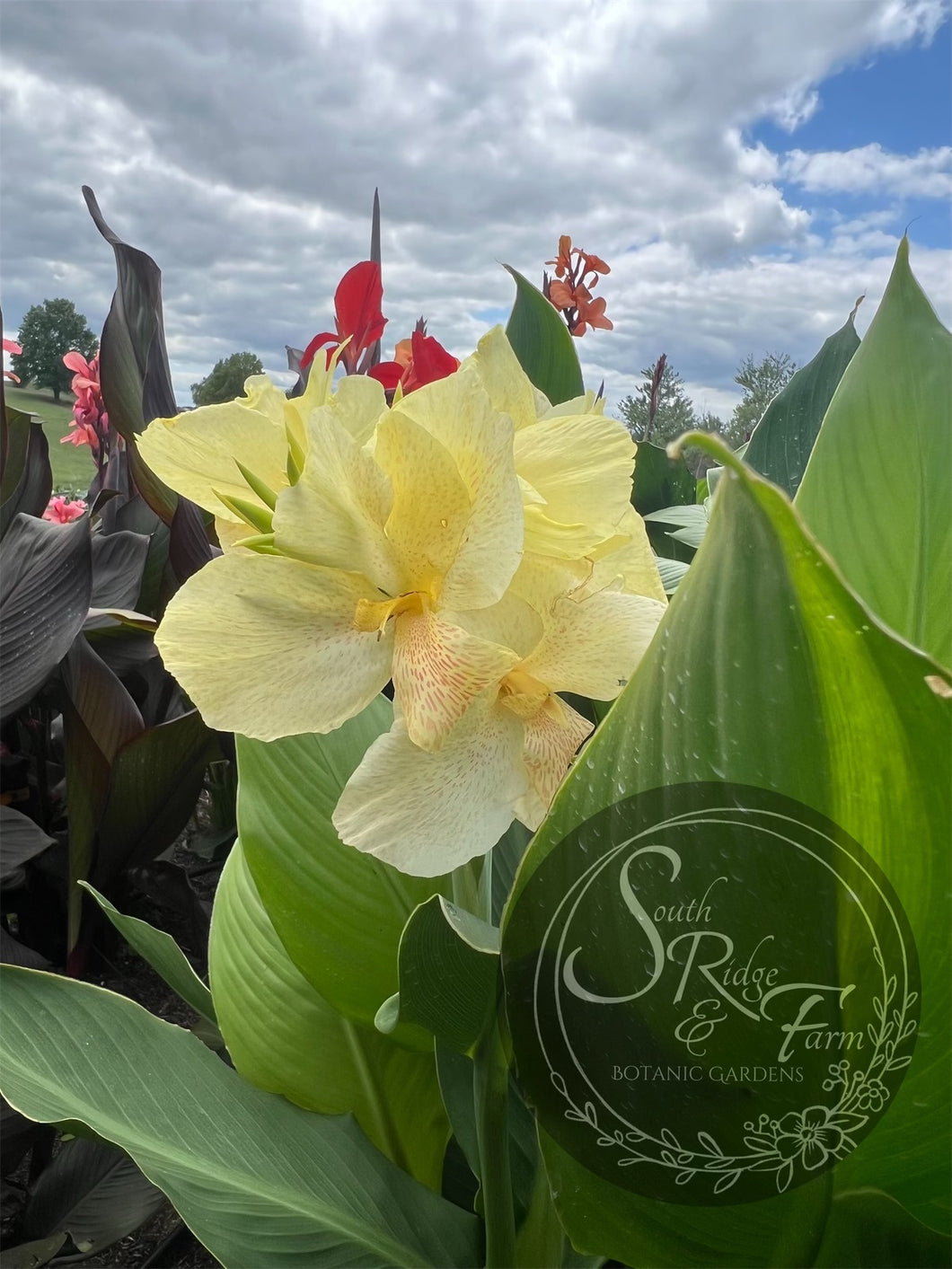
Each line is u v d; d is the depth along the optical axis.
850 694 0.20
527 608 0.27
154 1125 0.34
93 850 0.72
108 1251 0.56
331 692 0.27
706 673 0.21
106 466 1.38
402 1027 0.38
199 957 0.79
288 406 0.29
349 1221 0.34
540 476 0.28
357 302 0.49
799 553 0.18
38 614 0.66
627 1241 0.28
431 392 0.26
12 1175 0.62
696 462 1.14
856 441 0.35
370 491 0.26
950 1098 0.24
